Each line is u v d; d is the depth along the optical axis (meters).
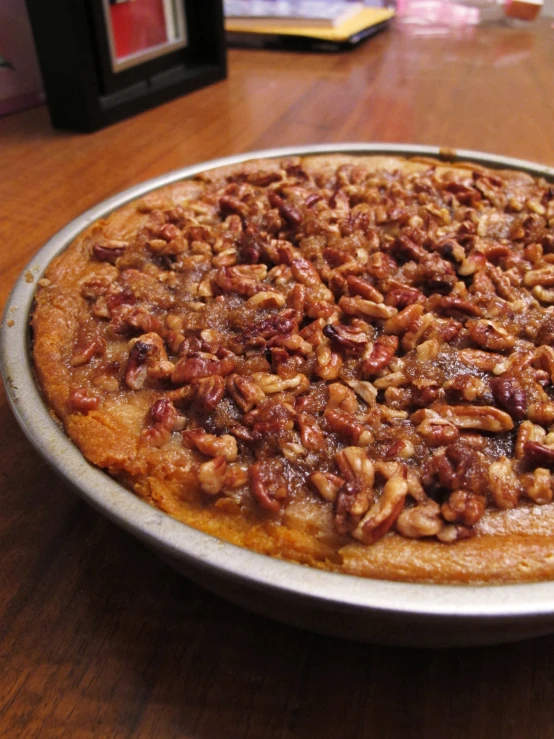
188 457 0.19
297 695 0.17
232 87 0.51
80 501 0.21
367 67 0.56
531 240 0.27
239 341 0.21
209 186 0.32
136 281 0.24
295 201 0.29
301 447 0.18
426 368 0.21
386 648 0.18
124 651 0.17
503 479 0.17
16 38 0.43
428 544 0.17
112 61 0.42
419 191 0.30
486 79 0.54
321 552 0.17
